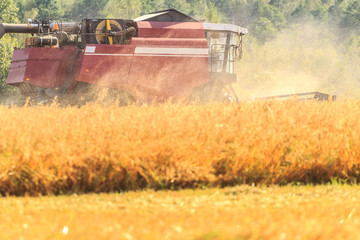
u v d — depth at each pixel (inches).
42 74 2529.5
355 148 945.5
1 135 877.8
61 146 834.2
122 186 843.4
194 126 928.9
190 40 2532.0
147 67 2485.2
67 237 472.4
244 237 438.3
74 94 2546.8
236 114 1023.0
